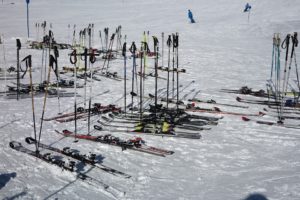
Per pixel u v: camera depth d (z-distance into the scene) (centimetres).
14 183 869
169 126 1290
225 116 1471
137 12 5694
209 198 831
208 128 1319
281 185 865
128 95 1767
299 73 2300
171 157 1062
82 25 4562
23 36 3806
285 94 1733
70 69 2322
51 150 1070
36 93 1755
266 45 3309
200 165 1018
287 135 1257
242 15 4812
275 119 1440
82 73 2261
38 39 3638
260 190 849
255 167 999
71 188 859
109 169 963
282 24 4053
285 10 4797
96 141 1152
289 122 1402
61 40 3616
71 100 1655
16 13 5712
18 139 1153
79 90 1855
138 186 889
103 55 2908
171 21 4744
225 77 2203
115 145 1119
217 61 2666
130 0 7269
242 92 1838
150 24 4578
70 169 934
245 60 2694
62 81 1953
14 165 964
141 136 1216
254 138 1228
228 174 960
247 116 1475
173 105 1614
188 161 1041
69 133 1214
